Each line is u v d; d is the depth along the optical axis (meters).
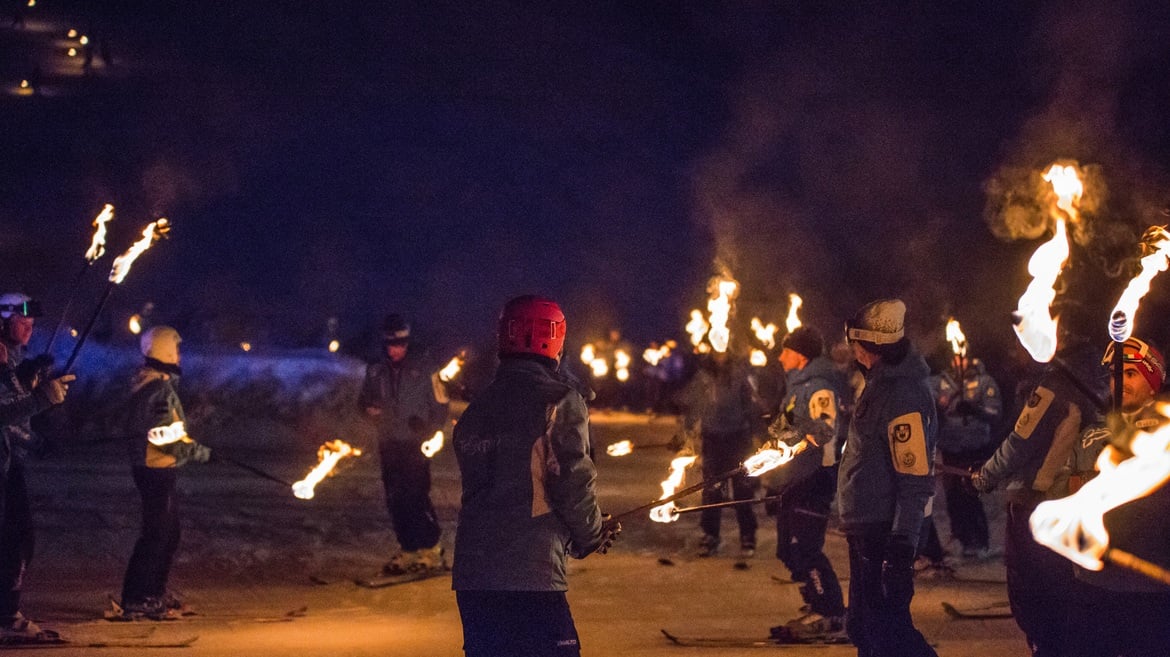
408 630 7.96
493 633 4.22
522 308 4.46
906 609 5.56
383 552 11.35
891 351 5.70
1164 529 4.46
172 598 8.49
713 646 7.36
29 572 10.01
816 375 7.30
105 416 19.72
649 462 20.00
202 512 13.32
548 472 4.25
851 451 5.79
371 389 10.15
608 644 7.45
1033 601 5.48
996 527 13.01
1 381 6.95
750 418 10.98
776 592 9.39
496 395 4.39
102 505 13.52
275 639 7.62
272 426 21.53
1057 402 5.43
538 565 4.23
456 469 18.16
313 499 14.59
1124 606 4.52
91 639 7.52
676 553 11.35
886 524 5.68
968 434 10.72
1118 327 4.61
